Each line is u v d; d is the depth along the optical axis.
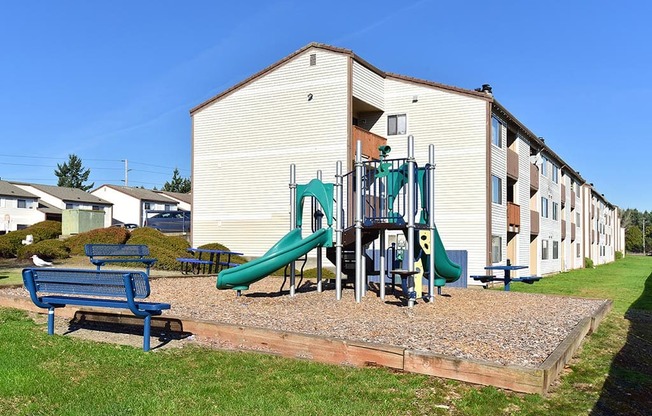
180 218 36.03
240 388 4.85
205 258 21.48
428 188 10.47
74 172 87.50
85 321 7.87
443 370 5.28
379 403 4.54
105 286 6.53
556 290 18.77
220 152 26.23
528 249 30.02
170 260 19.69
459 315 8.75
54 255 21.38
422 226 10.29
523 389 4.96
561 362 5.80
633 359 6.81
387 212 10.43
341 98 23.36
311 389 4.84
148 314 6.25
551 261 35.59
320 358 5.89
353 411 4.32
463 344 6.18
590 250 51.22
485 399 4.72
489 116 23.12
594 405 4.78
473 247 23.03
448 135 23.84
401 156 24.73
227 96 26.14
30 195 52.12
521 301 11.52
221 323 6.76
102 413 4.16
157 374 5.23
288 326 7.15
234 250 25.62
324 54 23.81
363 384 4.99
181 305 9.23
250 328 6.43
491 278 15.70
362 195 10.30
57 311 8.24
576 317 9.07
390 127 25.14
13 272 16.09
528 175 30.48
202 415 4.17
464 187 23.36
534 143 31.69
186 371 5.36
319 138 23.78
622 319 10.49
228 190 25.95
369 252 17.03
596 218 56.59
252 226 25.33
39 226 27.75
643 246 108.19
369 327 7.16
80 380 5.01
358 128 23.50
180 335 6.99
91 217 29.25
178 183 90.00
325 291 11.67
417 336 6.60
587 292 18.05
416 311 8.98
